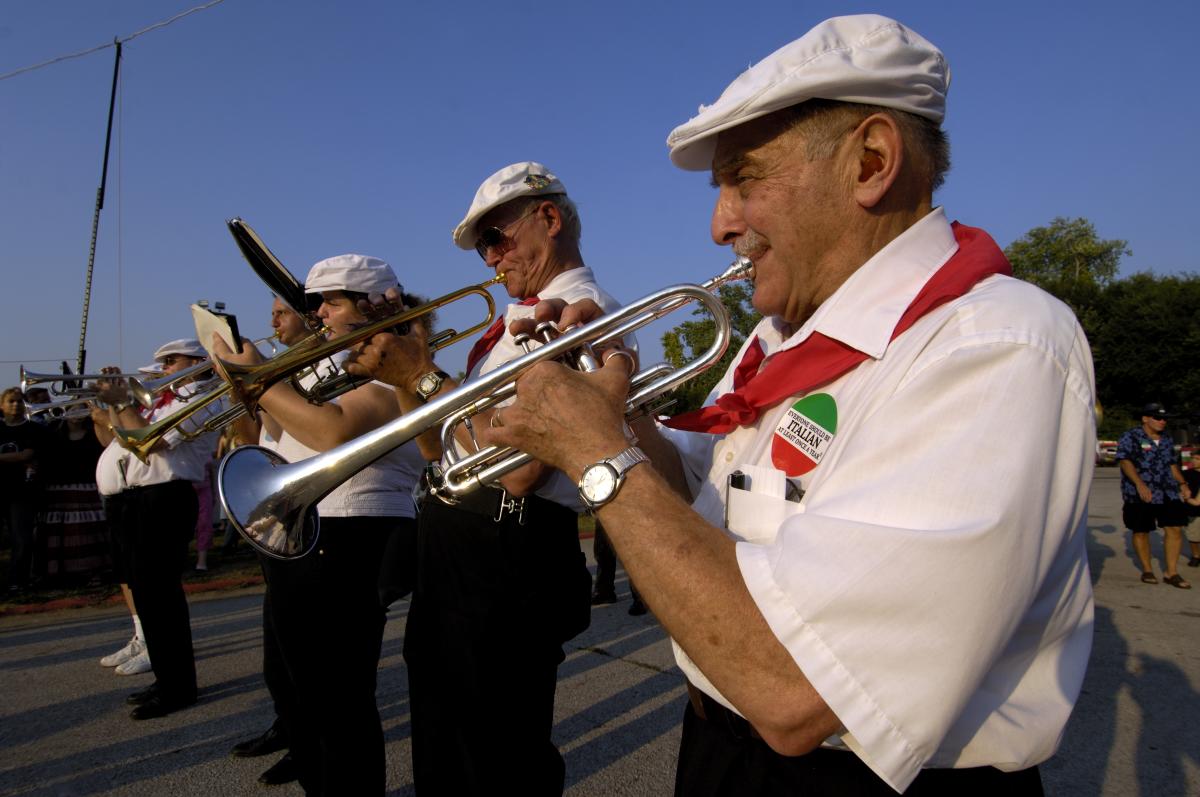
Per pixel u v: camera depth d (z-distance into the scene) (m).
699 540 0.84
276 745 3.13
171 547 3.62
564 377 0.99
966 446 0.76
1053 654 0.89
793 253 1.04
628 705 3.60
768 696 0.78
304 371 2.26
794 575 0.76
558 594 1.86
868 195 0.98
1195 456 7.57
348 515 2.31
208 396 2.84
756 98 0.98
